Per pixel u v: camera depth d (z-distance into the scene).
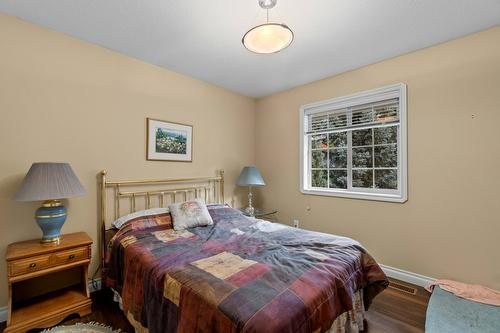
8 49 1.87
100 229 2.34
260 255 1.65
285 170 3.60
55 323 1.77
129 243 1.91
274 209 3.74
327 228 3.14
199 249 1.78
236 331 0.97
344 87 2.96
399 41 2.24
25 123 1.94
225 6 1.76
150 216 2.38
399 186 2.58
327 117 3.23
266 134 3.86
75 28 2.04
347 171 3.08
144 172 2.66
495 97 2.02
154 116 2.74
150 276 1.48
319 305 1.20
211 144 3.35
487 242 2.07
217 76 3.08
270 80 3.22
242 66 2.79
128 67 2.53
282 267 1.44
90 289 2.25
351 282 1.52
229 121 3.60
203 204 2.66
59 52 2.10
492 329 1.63
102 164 2.35
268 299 1.11
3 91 1.85
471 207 2.14
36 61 1.99
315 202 3.26
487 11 1.81
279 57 2.56
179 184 2.98
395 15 1.86
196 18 1.91
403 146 2.48
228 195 3.58
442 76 2.27
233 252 1.71
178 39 2.22
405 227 2.50
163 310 1.33
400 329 1.74
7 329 1.61
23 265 1.66
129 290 1.67
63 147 2.13
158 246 1.84
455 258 2.22
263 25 1.48
